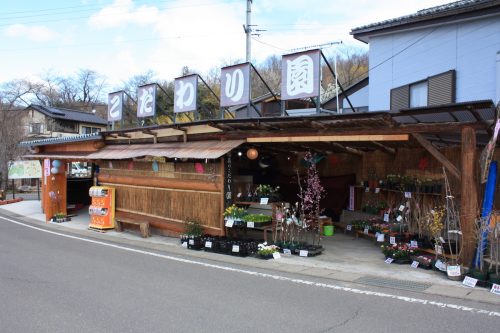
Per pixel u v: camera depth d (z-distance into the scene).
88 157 14.59
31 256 9.09
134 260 8.70
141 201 13.12
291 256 8.99
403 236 8.95
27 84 42.72
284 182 13.91
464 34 11.26
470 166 6.88
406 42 13.03
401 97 13.05
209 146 10.49
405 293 6.09
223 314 5.18
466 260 6.87
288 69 9.23
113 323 4.87
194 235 10.27
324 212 13.30
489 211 6.96
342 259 8.65
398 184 10.39
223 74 10.48
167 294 6.07
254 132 9.85
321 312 5.24
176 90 11.88
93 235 12.69
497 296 5.91
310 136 8.85
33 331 4.63
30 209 21.22
